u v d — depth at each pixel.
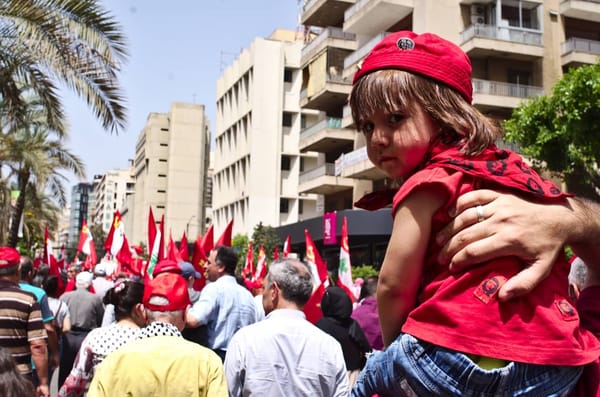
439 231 1.40
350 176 31.20
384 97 1.47
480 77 27.42
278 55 49.84
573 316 1.35
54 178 25.45
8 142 19.92
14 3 10.02
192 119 94.00
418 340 1.34
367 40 32.88
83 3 10.22
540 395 1.27
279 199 48.66
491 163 1.43
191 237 91.12
